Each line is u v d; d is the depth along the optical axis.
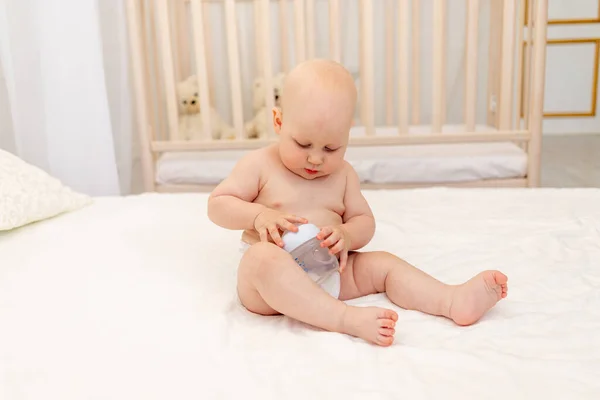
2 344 0.84
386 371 0.75
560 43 4.34
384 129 2.89
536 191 1.64
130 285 1.06
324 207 1.07
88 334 0.87
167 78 2.33
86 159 2.07
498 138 2.33
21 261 1.18
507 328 0.88
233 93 2.36
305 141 0.95
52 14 1.94
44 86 1.98
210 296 1.02
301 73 0.95
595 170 3.29
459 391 0.70
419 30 2.98
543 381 0.72
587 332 0.85
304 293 0.87
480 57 3.14
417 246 1.24
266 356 0.80
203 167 2.34
